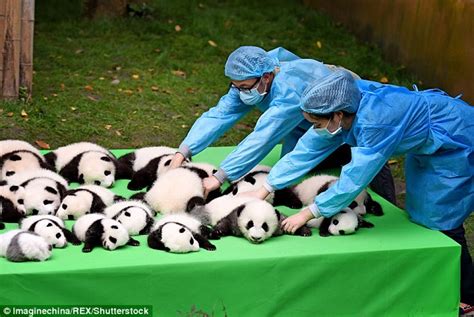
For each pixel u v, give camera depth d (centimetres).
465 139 705
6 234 646
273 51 826
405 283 681
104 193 779
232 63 752
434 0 1312
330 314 672
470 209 720
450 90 1268
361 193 760
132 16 1667
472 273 736
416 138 691
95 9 1667
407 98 689
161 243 661
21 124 1131
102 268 621
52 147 1090
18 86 1188
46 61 1413
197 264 637
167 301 639
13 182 796
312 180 807
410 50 1403
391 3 1471
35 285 613
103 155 856
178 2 1772
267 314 659
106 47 1508
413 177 741
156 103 1277
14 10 1148
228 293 649
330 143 723
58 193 770
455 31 1250
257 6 1822
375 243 686
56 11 1669
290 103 760
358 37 1620
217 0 1855
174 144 1138
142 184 845
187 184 776
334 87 660
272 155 951
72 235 684
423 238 700
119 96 1289
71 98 1253
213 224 735
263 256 650
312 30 1670
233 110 842
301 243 686
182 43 1552
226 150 970
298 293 662
